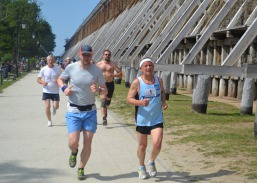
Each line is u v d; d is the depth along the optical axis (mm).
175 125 11594
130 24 33219
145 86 6211
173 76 22734
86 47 6281
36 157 7750
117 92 23734
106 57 11484
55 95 11438
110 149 8539
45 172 6734
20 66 63812
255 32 13031
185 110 15000
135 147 8750
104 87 6461
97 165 7234
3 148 8523
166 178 6438
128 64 27406
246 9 19734
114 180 6328
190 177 6488
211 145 8852
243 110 14023
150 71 6219
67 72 6371
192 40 24234
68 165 7180
